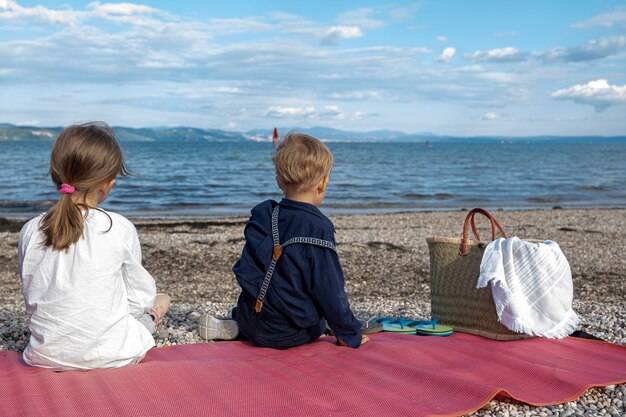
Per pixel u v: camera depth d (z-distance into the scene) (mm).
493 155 88062
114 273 3383
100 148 3314
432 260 4852
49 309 3250
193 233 13773
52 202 3375
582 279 8922
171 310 6348
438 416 2877
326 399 3035
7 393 2992
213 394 3045
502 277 4242
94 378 3191
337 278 3889
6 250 11305
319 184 4062
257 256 3975
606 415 3188
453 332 4605
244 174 40156
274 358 3758
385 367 3578
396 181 36812
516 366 3674
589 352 4148
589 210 21219
